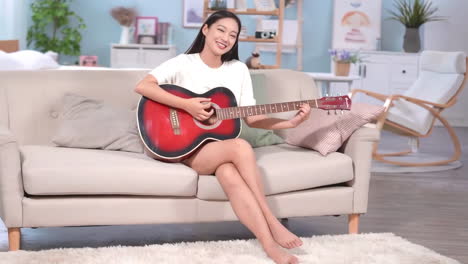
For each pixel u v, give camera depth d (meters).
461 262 2.87
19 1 6.93
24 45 7.26
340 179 2.97
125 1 8.38
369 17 8.19
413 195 4.32
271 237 2.56
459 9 8.13
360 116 3.00
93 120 3.13
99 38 8.45
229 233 3.28
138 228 3.33
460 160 5.81
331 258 2.64
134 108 3.40
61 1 8.33
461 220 3.68
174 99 2.85
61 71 3.37
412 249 2.83
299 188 2.90
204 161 2.78
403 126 5.46
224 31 2.95
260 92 3.42
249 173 2.67
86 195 2.72
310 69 8.46
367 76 7.95
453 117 8.33
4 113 3.20
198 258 2.60
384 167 5.33
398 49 8.47
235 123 2.91
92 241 3.08
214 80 3.03
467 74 5.63
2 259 2.55
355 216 3.08
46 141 3.24
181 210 2.79
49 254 2.62
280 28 6.14
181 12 8.41
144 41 8.20
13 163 2.61
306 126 3.23
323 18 8.38
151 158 2.95
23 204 2.63
